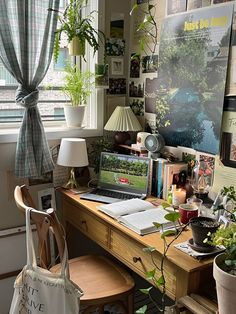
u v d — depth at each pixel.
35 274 1.45
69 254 2.28
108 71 2.33
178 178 1.94
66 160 2.06
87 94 2.26
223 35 1.71
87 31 2.13
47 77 2.26
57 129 2.23
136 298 2.26
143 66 2.27
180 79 1.98
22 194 1.67
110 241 1.75
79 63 2.36
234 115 1.71
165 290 1.40
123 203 1.82
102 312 1.85
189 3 1.88
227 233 1.12
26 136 1.99
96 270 1.84
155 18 2.13
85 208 1.88
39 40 1.97
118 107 2.24
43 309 1.46
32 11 1.91
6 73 2.11
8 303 2.21
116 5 2.29
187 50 1.92
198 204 1.72
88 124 2.41
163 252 1.36
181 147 2.02
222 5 1.71
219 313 1.05
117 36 2.33
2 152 2.03
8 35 1.87
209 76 1.81
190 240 1.41
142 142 2.15
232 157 1.73
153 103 2.21
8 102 2.15
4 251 2.14
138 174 2.04
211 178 1.84
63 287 1.39
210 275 1.34
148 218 1.64
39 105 2.27
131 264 1.61
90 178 2.27
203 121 1.86
